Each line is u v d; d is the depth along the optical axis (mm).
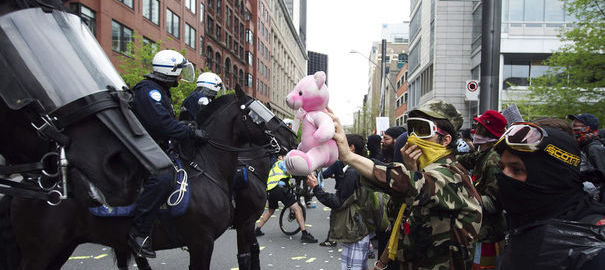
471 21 29125
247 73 61875
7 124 2199
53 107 2049
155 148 2305
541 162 1605
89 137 2131
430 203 2062
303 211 8461
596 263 1369
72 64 2160
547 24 24422
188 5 34656
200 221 3762
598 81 13156
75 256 6262
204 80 5020
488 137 3521
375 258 6852
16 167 2160
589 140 5043
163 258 6367
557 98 14000
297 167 1962
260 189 5277
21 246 3498
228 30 51469
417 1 40219
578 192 1615
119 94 2246
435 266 2127
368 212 4188
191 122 4055
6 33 2025
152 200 3377
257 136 4246
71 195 2199
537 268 1554
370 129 59344
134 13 24578
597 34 12883
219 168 4043
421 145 2326
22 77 2004
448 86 29391
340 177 4293
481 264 3371
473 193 2152
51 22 2203
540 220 1645
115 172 2186
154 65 3701
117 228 3475
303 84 2068
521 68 24844
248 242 5184
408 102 46469
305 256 6750
